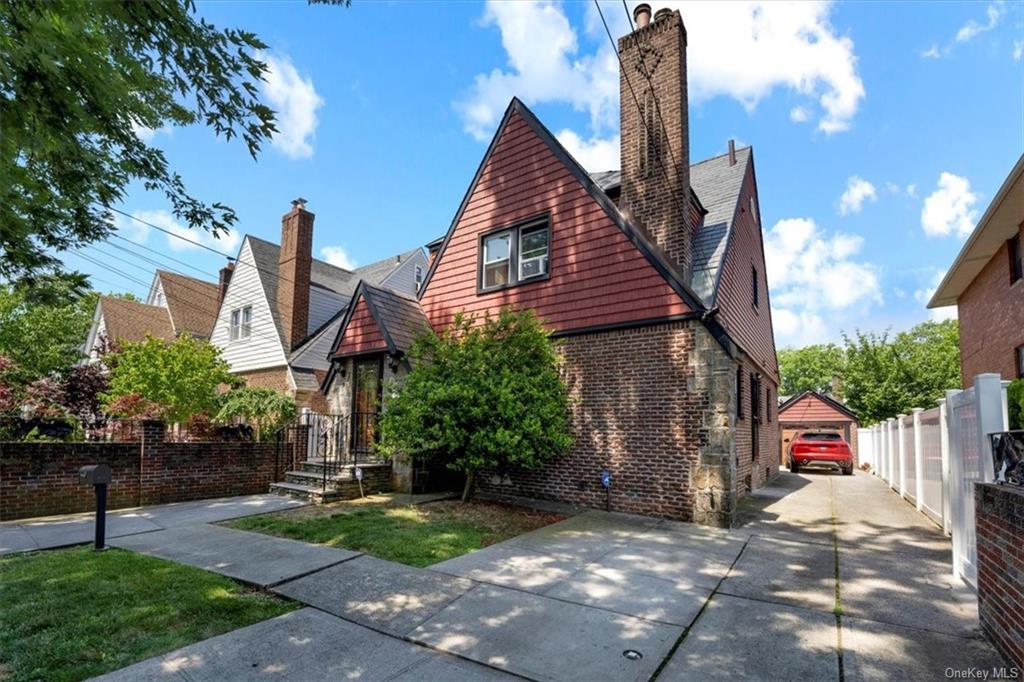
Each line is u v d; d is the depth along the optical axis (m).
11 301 15.93
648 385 8.69
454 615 4.29
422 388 8.39
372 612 4.32
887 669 3.44
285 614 4.23
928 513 8.76
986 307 13.04
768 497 11.10
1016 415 4.56
